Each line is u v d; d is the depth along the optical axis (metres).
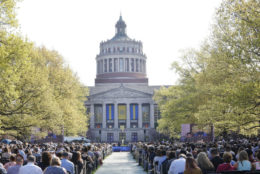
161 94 68.31
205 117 32.84
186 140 70.81
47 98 40.09
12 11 25.47
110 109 152.12
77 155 21.06
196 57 53.78
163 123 70.50
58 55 59.25
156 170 21.62
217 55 31.53
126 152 91.00
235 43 27.28
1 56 24.11
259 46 24.73
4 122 38.69
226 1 27.42
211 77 34.69
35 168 13.66
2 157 21.56
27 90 38.12
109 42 192.62
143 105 152.25
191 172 12.22
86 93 75.06
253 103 26.25
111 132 148.88
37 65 50.53
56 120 42.91
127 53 186.62
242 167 14.75
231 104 27.14
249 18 25.14
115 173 32.97
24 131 44.16
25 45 26.61
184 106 54.41
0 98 30.62
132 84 182.12
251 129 33.06
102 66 189.50
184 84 55.94
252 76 26.78
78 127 64.25
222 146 29.31
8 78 28.03
